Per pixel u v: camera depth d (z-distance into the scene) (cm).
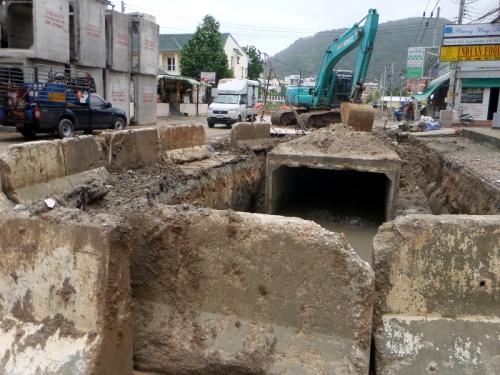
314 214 1021
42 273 282
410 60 3988
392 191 875
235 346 290
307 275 281
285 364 280
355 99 1672
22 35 2014
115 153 625
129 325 288
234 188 874
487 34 2219
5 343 282
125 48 2331
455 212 790
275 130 1491
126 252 281
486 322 285
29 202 437
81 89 1580
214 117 2459
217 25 4275
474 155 978
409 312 291
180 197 637
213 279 300
